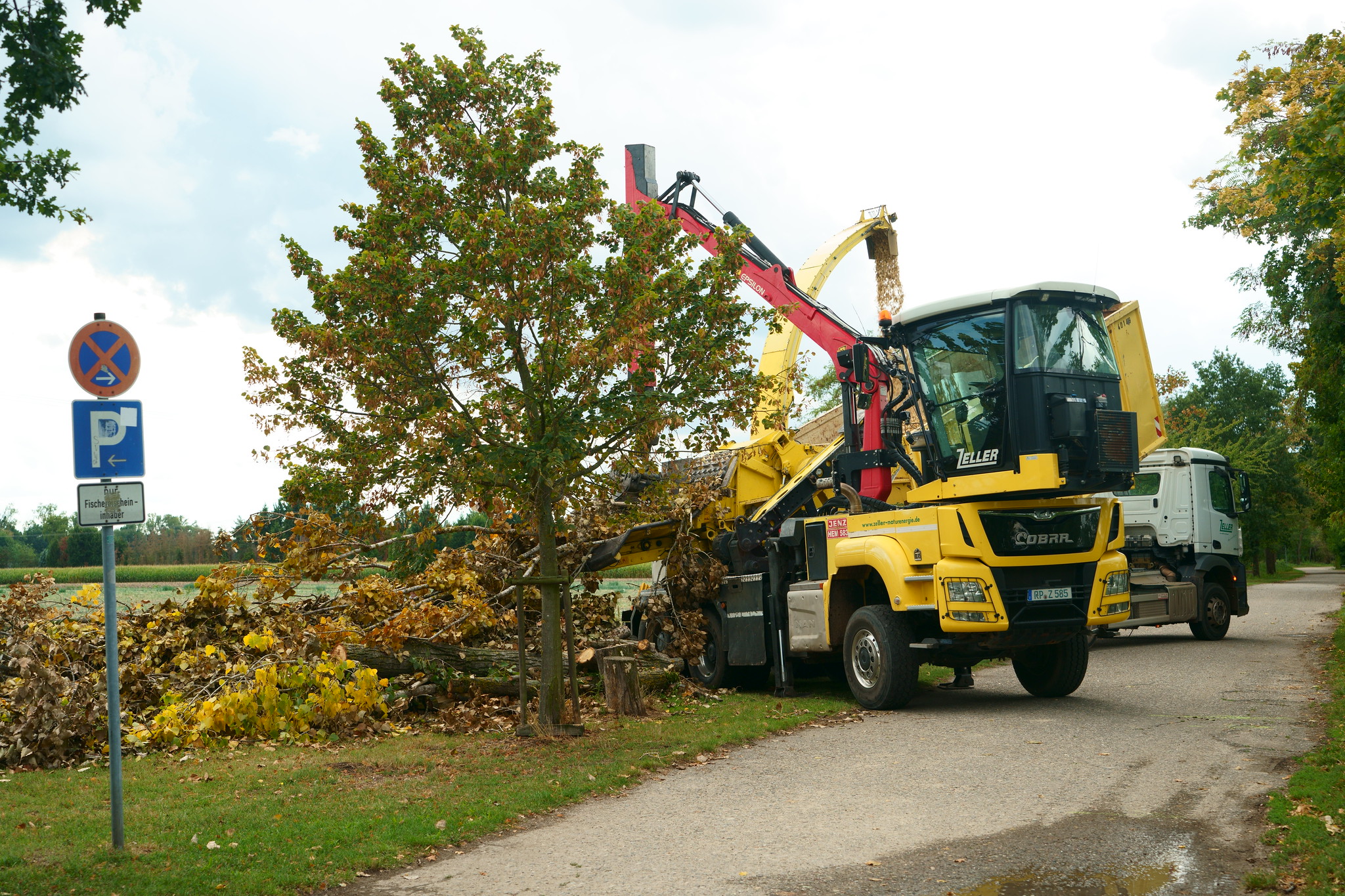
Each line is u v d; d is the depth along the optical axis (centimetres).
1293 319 1872
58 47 779
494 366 850
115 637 591
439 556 1196
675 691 1215
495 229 802
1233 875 507
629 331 820
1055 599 1024
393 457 872
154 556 6750
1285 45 1694
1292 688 1084
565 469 841
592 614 1458
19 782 777
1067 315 1038
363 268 813
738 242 896
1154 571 1664
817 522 1184
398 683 1071
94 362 588
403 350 835
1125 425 1008
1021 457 996
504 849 590
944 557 1016
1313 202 1036
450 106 879
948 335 1081
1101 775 725
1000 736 883
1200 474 1683
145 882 525
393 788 732
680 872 538
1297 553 10069
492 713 1045
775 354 1415
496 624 1198
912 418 1145
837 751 854
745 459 1377
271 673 953
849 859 552
